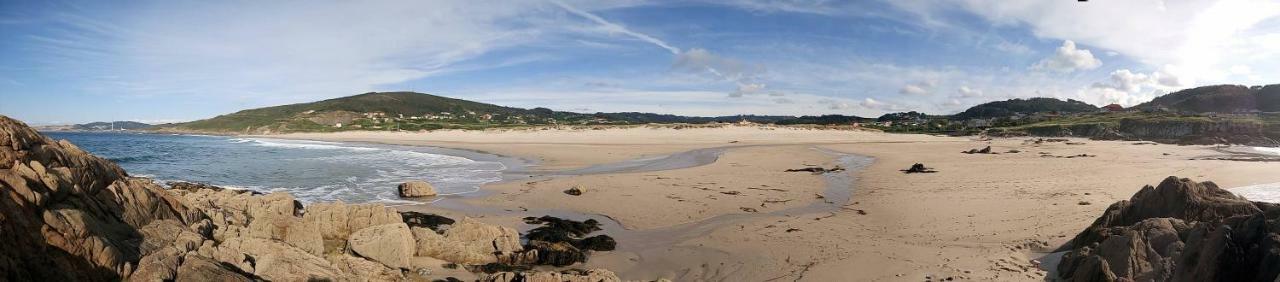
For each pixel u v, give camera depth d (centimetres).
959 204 1773
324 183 2608
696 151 4906
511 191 2286
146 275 775
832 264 1116
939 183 2366
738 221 1644
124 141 8044
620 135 7712
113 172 1034
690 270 1169
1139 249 885
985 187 2178
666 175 2805
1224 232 778
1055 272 989
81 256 742
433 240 1186
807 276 1052
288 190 2367
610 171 3166
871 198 2008
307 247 1127
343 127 11350
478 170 3266
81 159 957
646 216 1758
